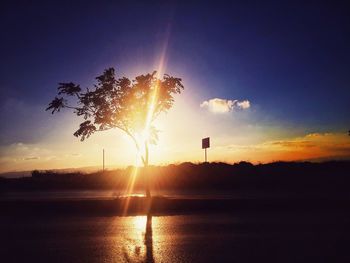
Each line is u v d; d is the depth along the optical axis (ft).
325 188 131.44
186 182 159.94
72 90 95.96
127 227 61.98
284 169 190.29
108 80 97.30
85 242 50.08
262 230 57.06
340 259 39.81
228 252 43.39
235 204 86.79
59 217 75.05
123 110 98.07
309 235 52.70
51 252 44.47
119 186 155.94
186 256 41.83
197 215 75.20
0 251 45.21
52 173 195.42
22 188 156.87
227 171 181.06
